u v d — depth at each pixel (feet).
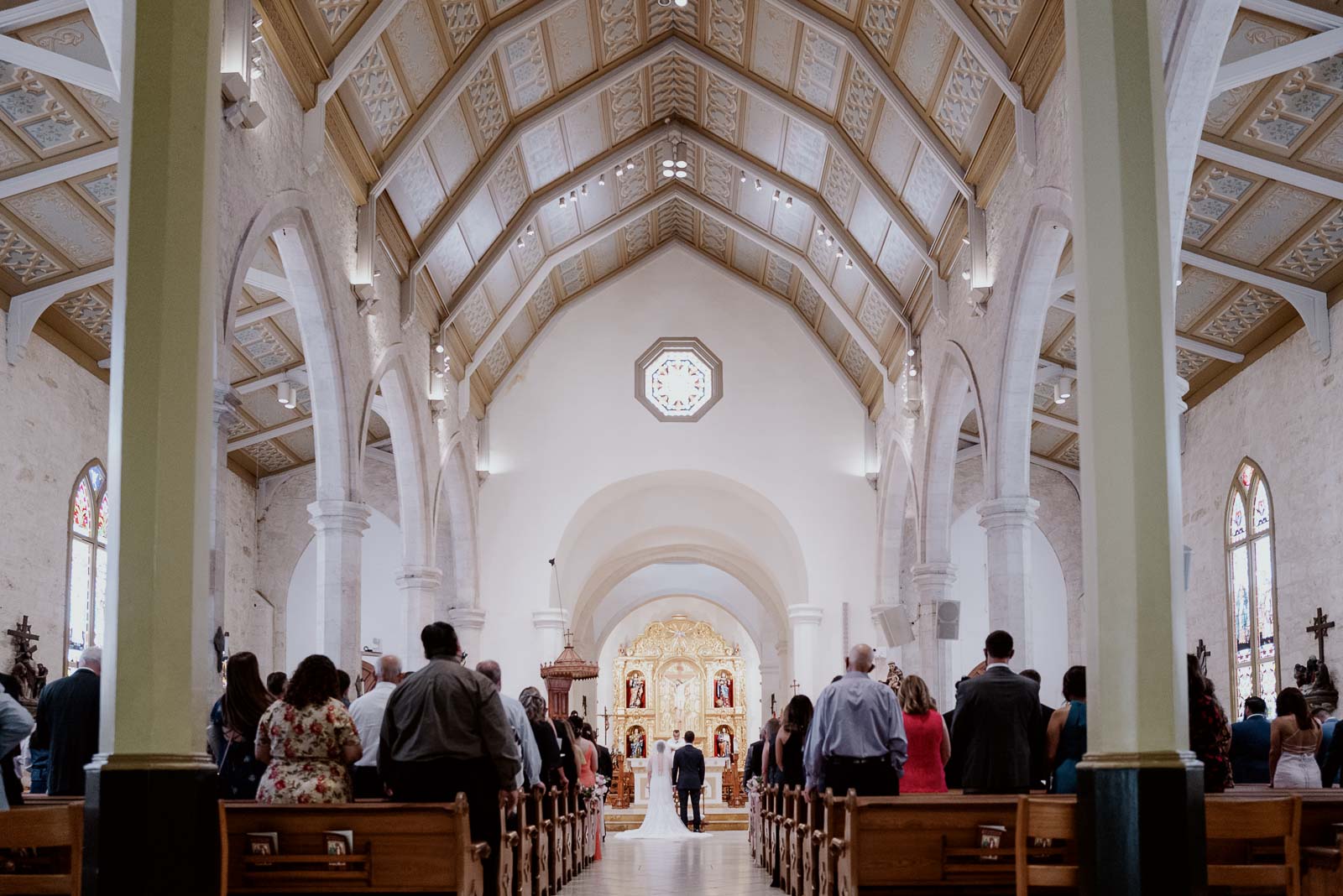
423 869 21.90
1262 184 50.21
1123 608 21.62
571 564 84.89
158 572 20.71
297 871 21.90
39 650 54.29
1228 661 66.28
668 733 136.77
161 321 21.27
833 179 62.34
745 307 80.18
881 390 74.64
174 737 20.49
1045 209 42.14
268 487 81.56
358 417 50.47
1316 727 35.45
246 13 35.01
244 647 78.38
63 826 18.28
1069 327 64.85
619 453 78.38
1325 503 56.34
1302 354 58.44
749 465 78.43
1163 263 22.49
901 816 23.11
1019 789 28.04
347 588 48.62
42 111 43.42
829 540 77.77
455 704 25.08
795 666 76.64
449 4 46.78
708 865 51.78
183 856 20.16
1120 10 23.11
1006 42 43.01
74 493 58.23
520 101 56.29
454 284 63.87
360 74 45.21
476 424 77.10
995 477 49.39
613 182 67.87
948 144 50.78
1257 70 38.47
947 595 62.28
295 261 44.27
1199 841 20.80
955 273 55.62
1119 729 21.34
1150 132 22.77
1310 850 22.25
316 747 24.13
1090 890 21.04
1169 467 21.97
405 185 53.42
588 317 79.92
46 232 49.83
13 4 37.73
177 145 21.75
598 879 44.52
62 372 56.90
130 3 22.08
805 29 52.90
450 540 79.51
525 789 33.81
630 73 58.59
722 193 70.49
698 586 122.01
